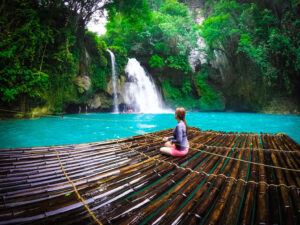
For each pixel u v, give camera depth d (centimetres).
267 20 1791
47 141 535
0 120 862
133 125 877
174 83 2148
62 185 199
